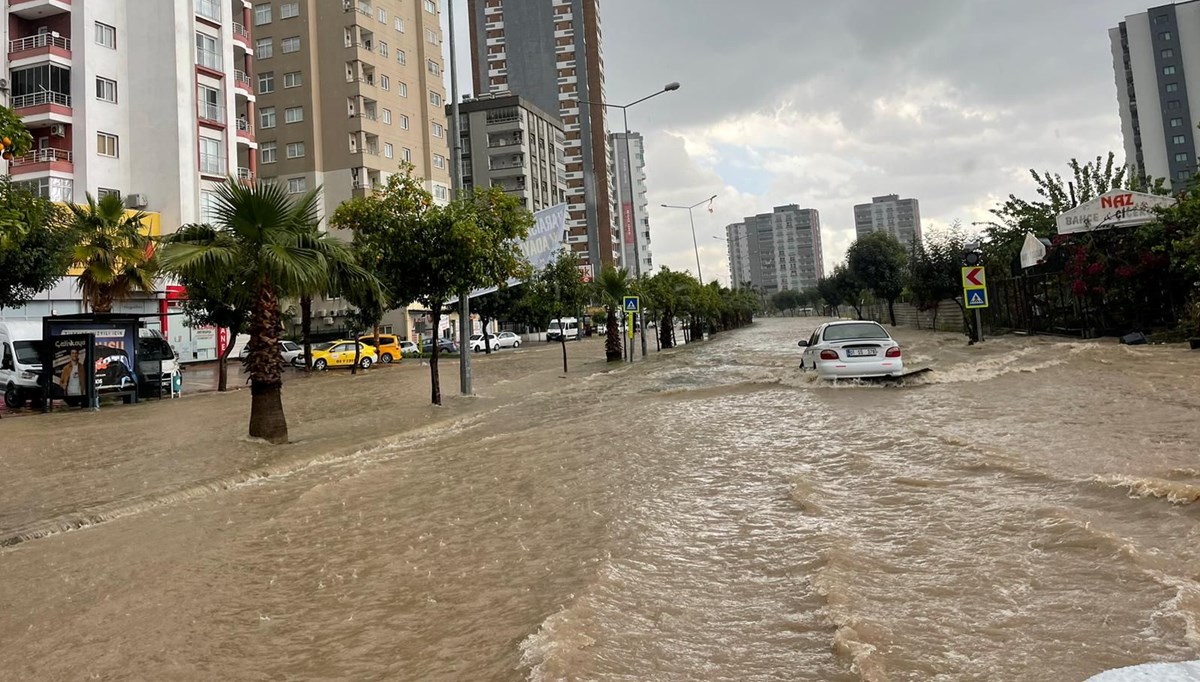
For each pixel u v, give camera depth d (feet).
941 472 20.72
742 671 10.02
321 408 55.93
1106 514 15.55
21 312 103.35
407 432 38.81
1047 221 101.14
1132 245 71.00
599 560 15.17
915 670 9.57
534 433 35.91
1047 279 87.30
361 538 18.85
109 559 18.62
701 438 30.17
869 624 10.94
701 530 16.97
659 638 11.18
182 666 11.76
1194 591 11.20
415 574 15.55
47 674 11.78
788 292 478.59
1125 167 103.35
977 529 15.26
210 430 44.68
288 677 11.07
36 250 63.57
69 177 121.60
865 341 46.62
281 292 40.65
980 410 31.94
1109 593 11.55
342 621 13.21
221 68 142.20
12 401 66.49
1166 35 293.84
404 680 10.62
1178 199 66.08
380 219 50.31
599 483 22.93
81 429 48.73
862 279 188.03
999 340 87.61
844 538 15.25
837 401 39.14
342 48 192.85
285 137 194.49
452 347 163.73
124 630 13.55
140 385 71.15
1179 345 58.59
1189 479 17.54
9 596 16.06
